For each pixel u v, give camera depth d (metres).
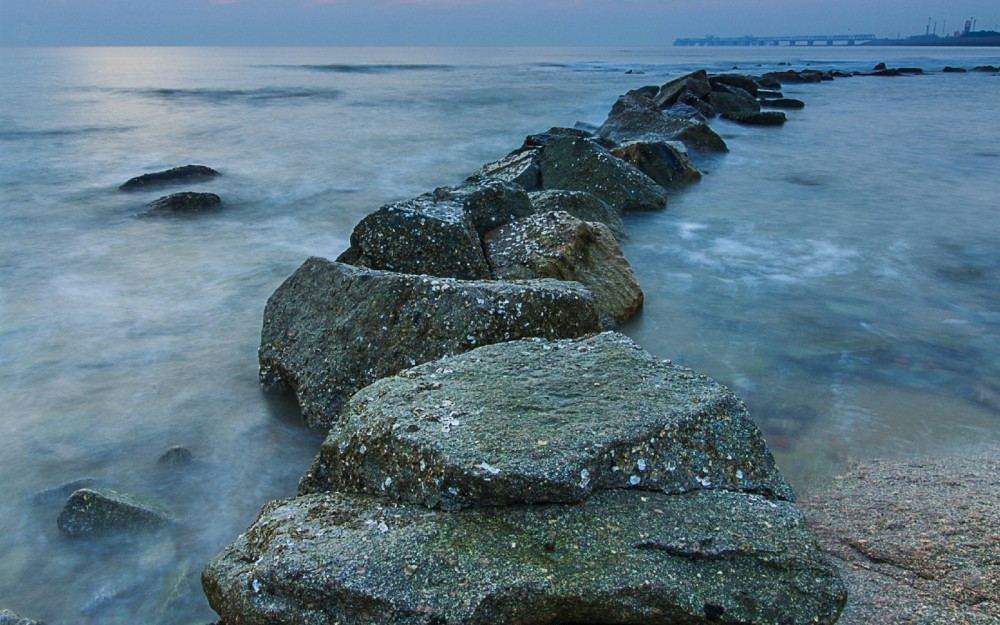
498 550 3.32
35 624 3.94
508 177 13.73
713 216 13.33
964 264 10.67
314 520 3.68
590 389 4.24
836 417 6.09
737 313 8.59
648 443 3.78
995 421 6.02
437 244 7.64
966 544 4.16
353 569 3.23
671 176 15.55
